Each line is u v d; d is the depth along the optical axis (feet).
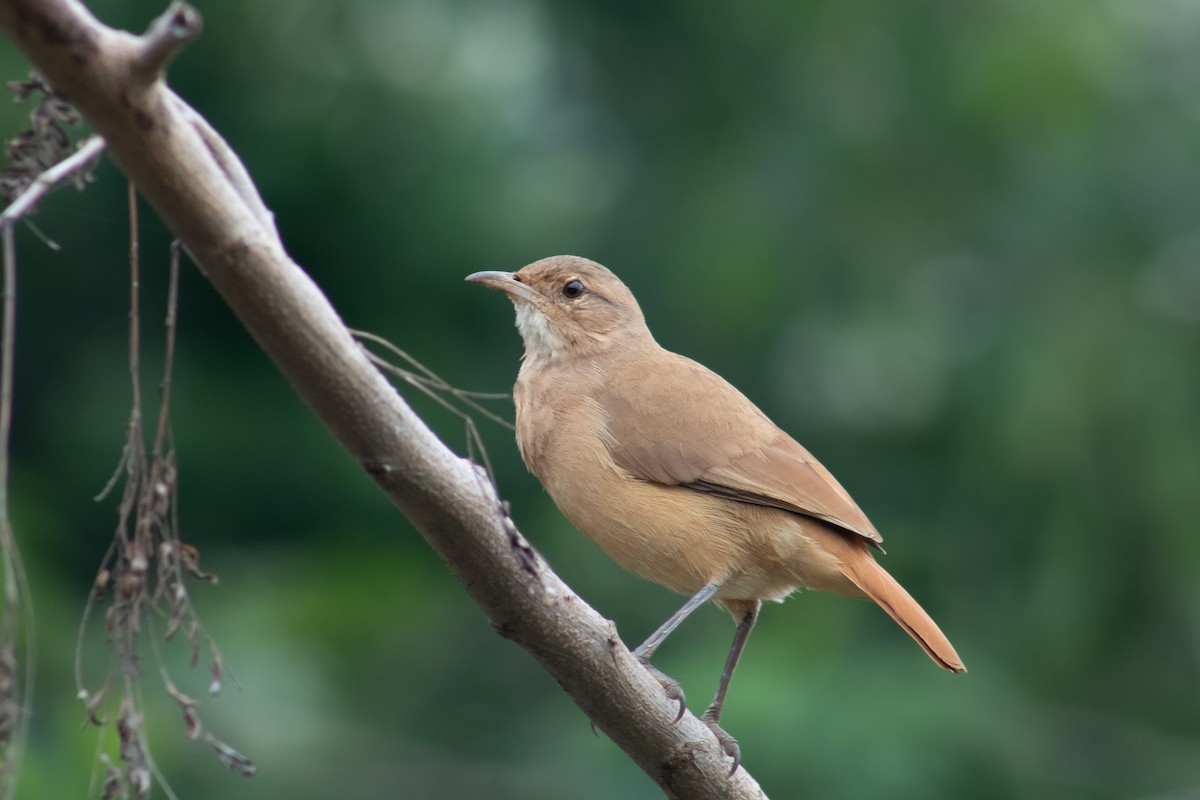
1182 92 52.54
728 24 53.16
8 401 15.02
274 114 49.70
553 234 51.88
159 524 16.26
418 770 45.70
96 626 42.55
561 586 19.43
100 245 49.60
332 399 16.66
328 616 46.39
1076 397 47.47
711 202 52.06
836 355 54.54
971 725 40.78
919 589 47.09
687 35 53.83
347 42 50.75
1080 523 46.55
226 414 49.47
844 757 38.29
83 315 50.42
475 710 48.88
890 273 51.98
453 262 50.62
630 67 54.95
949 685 41.57
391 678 47.85
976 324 51.34
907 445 52.47
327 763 43.98
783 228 51.57
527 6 53.26
